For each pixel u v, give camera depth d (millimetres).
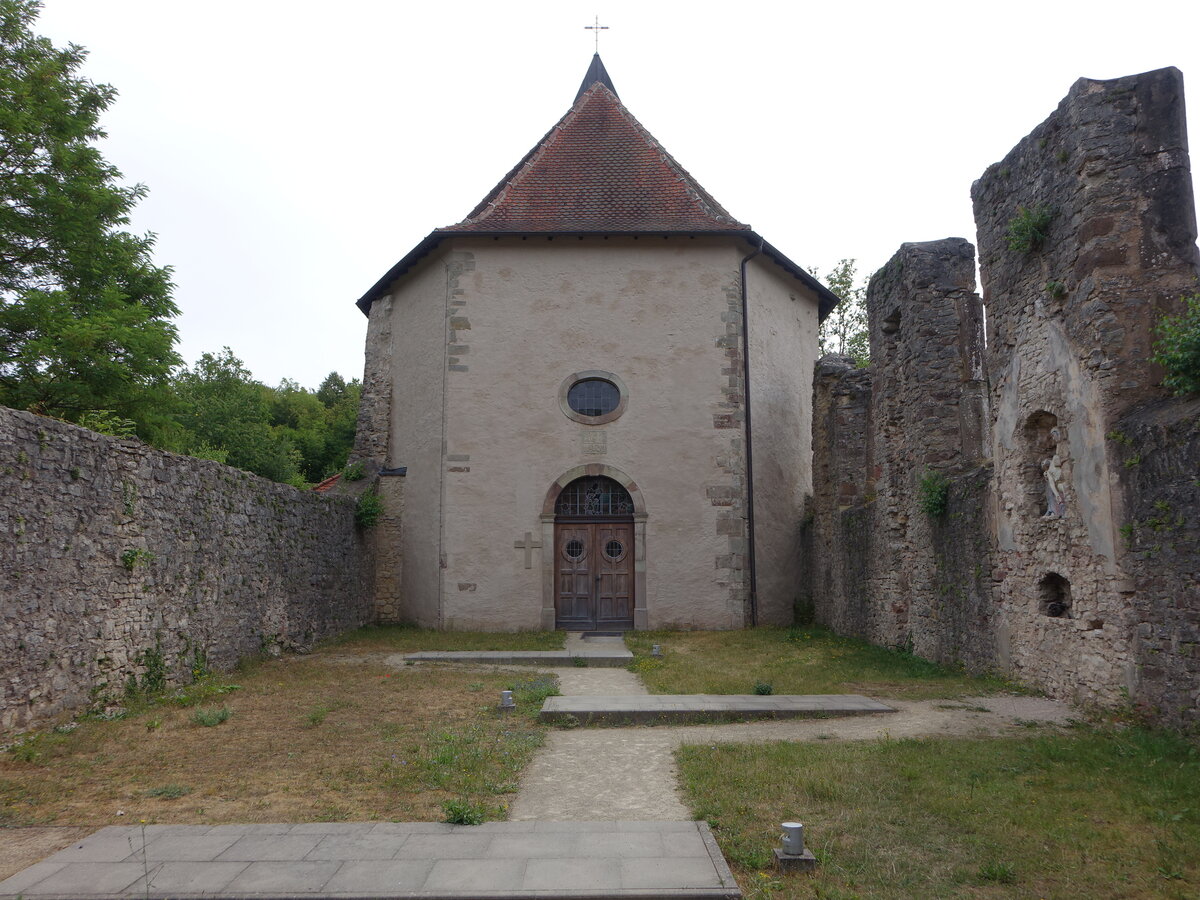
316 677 10422
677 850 4383
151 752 6531
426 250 17188
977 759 6008
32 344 13398
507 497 16172
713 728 7555
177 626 9398
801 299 19391
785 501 17688
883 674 10445
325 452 44094
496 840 4551
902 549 12477
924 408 11422
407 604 17188
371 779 5773
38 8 14883
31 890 3912
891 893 3889
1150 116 7594
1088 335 7605
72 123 14531
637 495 16125
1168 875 4016
